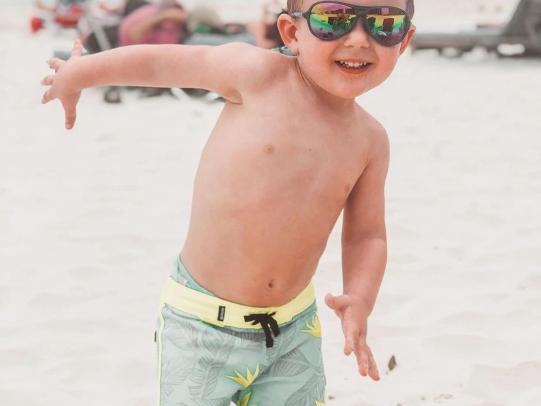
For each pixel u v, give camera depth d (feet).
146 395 13.37
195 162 28.50
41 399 13.26
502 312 16.47
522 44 54.13
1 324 15.94
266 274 9.10
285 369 9.39
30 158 28.99
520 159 28.81
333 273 18.45
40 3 67.41
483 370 13.97
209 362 9.07
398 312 16.55
